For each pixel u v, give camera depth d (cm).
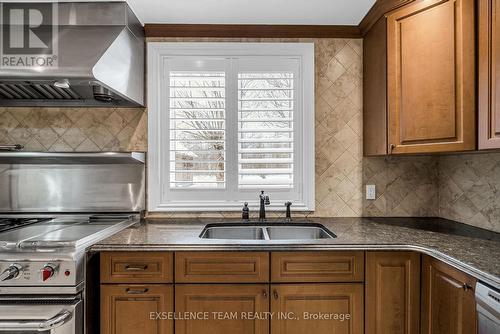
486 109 146
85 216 218
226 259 155
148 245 154
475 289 117
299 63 226
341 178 225
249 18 212
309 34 225
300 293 156
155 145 222
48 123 220
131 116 223
